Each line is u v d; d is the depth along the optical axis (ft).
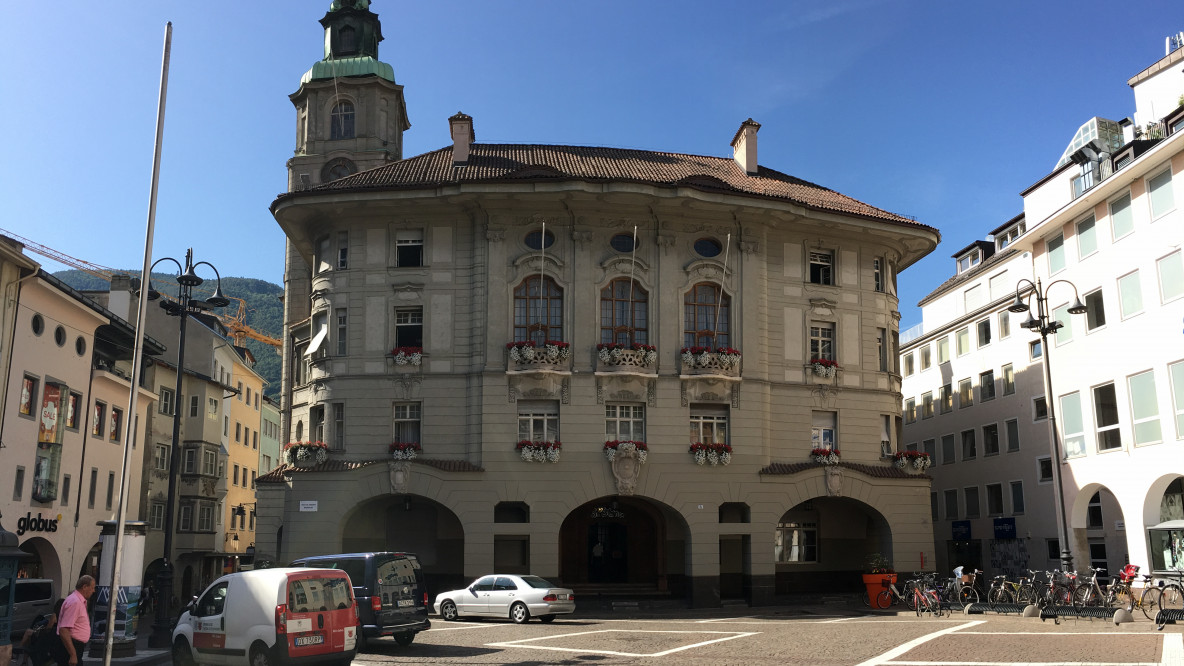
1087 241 135.23
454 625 103.14
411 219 140.97
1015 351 171.63
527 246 139.33
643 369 136.15
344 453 135.64
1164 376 117.80
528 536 131.23
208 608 68.08
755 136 160.97
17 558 64.95
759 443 139.64
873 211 154.81
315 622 65.77
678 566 140.97
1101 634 79.56
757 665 66.69
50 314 122.42
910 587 120.06
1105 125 164.96
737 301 142.92
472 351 136.46
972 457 185.68
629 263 139.95
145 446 171.63
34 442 118.62
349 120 214.90
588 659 71.46
